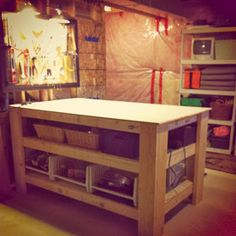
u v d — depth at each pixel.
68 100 3.10
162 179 1.95
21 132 2.64
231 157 3.84
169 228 2.12
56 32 3.09
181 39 4.23
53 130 2.47
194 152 2.39
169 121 1.90
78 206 2.47
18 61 2.76
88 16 3.55
